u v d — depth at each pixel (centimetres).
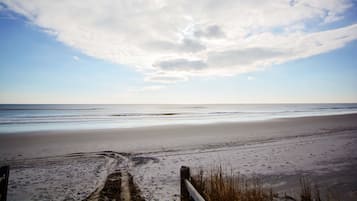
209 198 284
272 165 700
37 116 3553
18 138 1275
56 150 969
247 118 3047
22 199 428
